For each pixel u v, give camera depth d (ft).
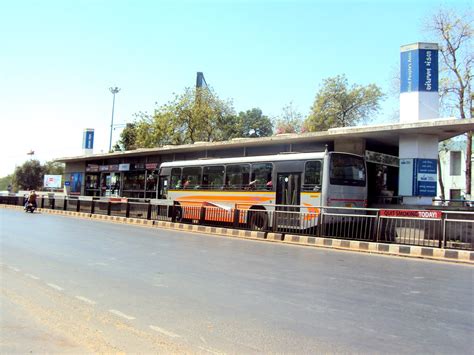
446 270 32.48
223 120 160.45
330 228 48.06
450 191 119.44
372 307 21.08
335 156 56.54
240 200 66.59
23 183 243.19
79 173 144.77
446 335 16.99
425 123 52.34
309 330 17.47
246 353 14.96
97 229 60.08
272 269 31.35
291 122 175.01
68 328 17.58
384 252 41.93
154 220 72.02
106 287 24.64
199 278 27.53
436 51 58.90
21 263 31.76
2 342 15.89
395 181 70.49
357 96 151.12
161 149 100.27
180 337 16.56
